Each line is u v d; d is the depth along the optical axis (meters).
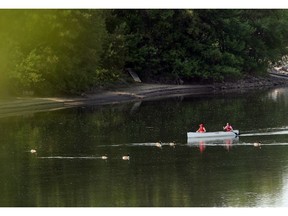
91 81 191.00
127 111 167.62
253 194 94.50
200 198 93.19
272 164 110.62
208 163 112.12
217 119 153.88
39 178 104.31
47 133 137.00
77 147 124.12
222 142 128.38
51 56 180.62
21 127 144.12
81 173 106.81
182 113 163.88
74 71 185.62
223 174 105.31
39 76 178.62
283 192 95.56
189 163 112.19
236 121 150.50
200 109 171.00
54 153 119.62
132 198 93.62
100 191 97.12
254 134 135.00
